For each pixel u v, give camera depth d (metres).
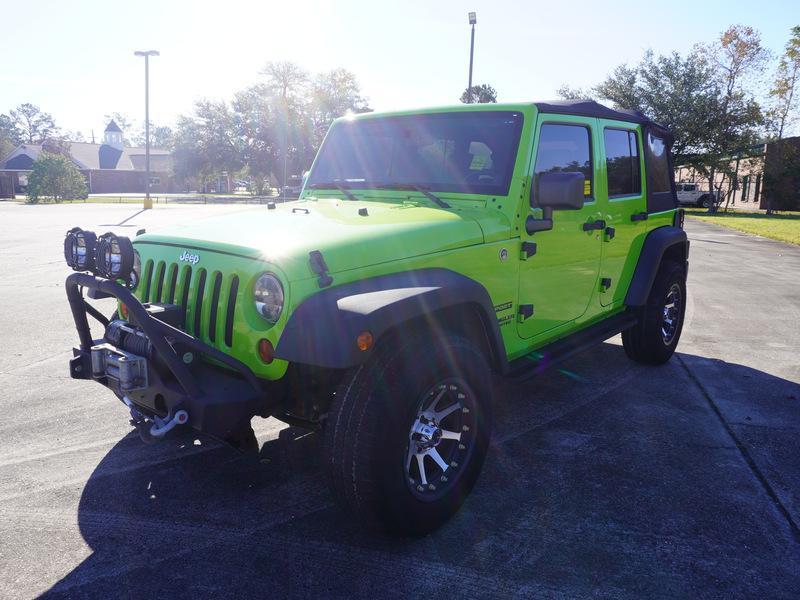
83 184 51.28
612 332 4.77
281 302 2.71
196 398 2.70
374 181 4.06
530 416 4.57
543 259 3.86
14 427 4.21
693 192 48.25
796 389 5.23
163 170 82.25
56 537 2.96
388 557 2.84
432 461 3.11
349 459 2.68
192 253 3.12
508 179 3.58
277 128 67.75
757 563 2.83
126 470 3.64
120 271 2.76
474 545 2.94
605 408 4.74
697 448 4.04
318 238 2.95
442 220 3.33
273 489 3.44
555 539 2.99
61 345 6.18
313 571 2.73
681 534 3.05
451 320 3.23
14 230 19.56
